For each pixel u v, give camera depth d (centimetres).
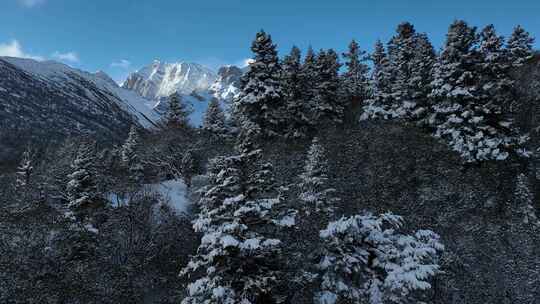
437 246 1302
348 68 5266
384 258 1330
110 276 1894
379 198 2823
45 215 2216
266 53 3709
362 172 3103
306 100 4175
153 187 3138
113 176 2922
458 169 3030
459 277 2220
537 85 3838
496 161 3064
